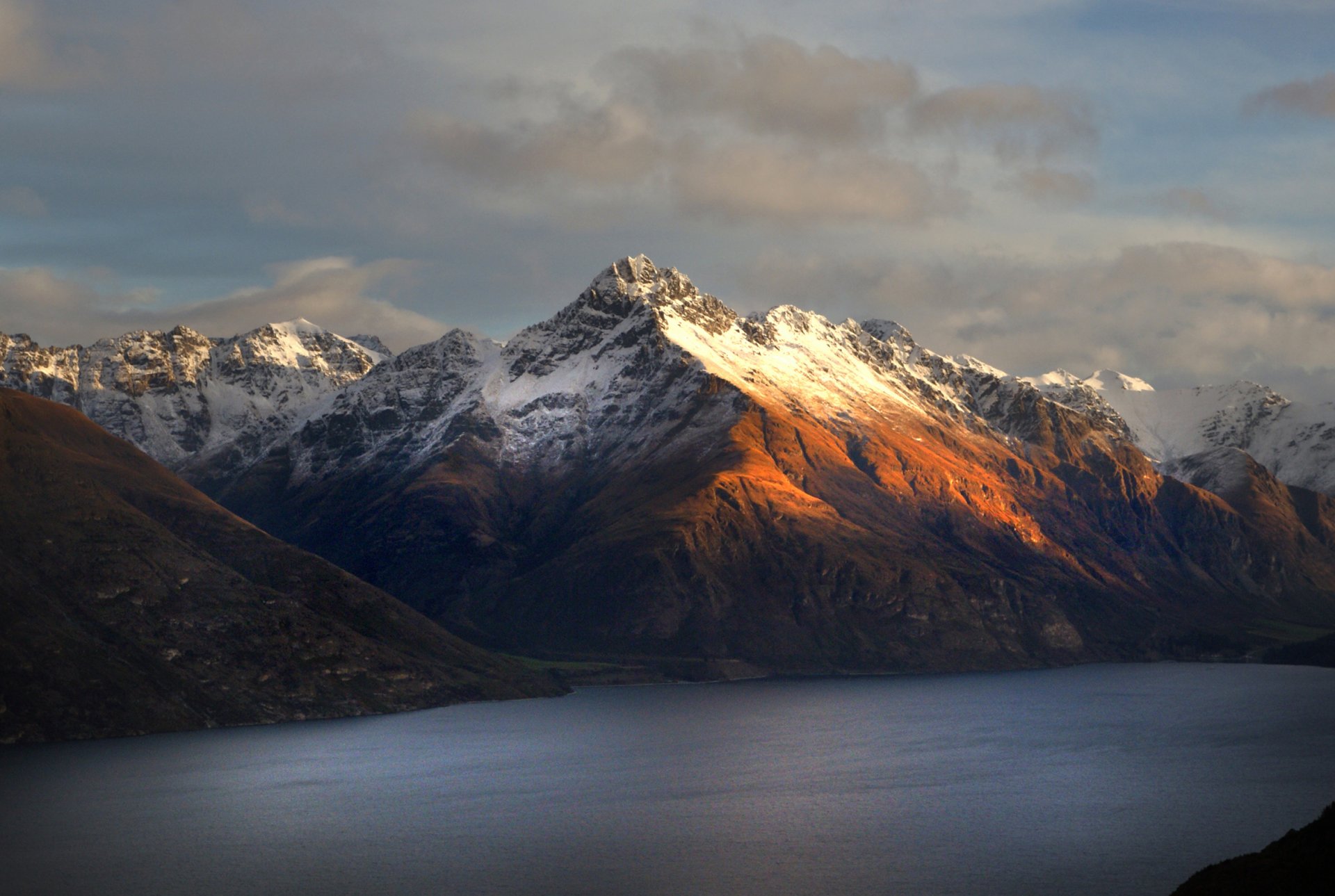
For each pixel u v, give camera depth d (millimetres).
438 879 177500
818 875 177625
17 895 172500
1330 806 145375
